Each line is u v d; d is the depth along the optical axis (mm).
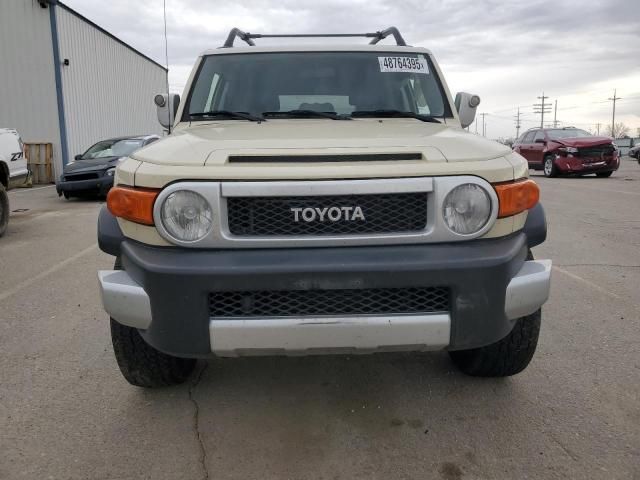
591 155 15820
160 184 2242
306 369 3309
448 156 2350
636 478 2238
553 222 8141
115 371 3307
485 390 3002
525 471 2303
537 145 17422
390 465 2367
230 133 2861
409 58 3781
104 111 21609
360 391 3033
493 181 2295
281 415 2795
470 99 3623
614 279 5035
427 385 3074
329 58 3742
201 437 2598
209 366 3365
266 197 2215
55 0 17781
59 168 18547
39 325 4105
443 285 2215
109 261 6262
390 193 2229
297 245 2229
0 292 4988
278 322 2209
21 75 18156
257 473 2326
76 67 19344
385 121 3367
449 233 2256
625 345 3547
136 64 25016
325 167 2232
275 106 3555
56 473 2324
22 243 7430
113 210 2357
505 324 2357
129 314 2314
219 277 2168
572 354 3422
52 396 2996
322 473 2322
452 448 2480
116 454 2461
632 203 10203
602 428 2604
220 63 3766
